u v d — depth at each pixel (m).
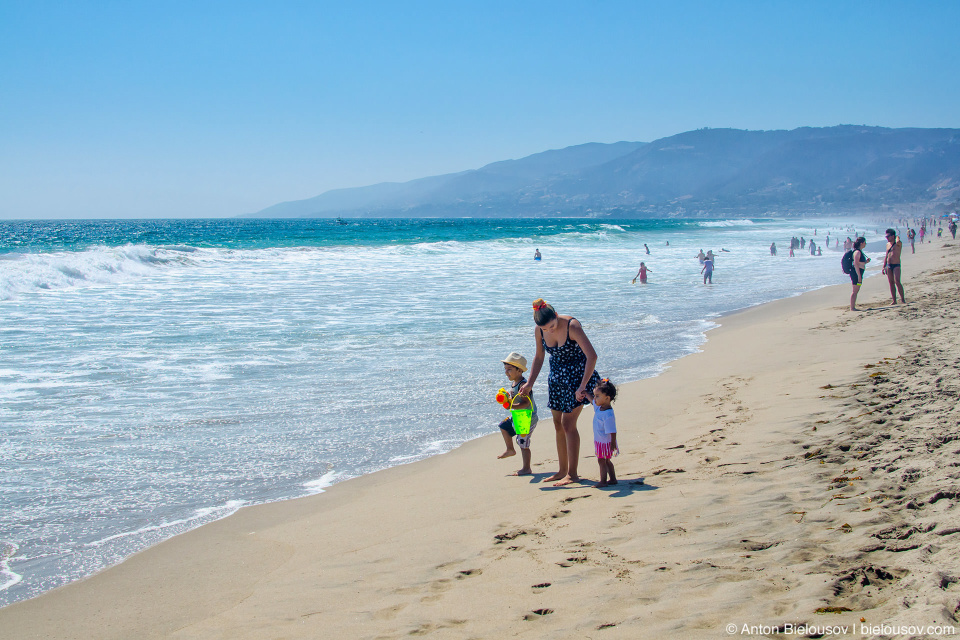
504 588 3.54
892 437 5.37
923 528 3.56
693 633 2.79
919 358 8.46
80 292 18.56
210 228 117.25
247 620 3.44
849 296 18.38
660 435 6.74
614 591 3.32
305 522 4.88
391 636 3.12
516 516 4.74
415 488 5.56
